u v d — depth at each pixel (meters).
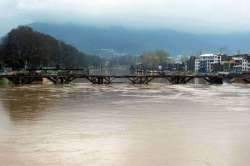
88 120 52.72
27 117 54.97
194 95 93.44
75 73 166.12
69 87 123.19
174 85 142.25
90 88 118.69
